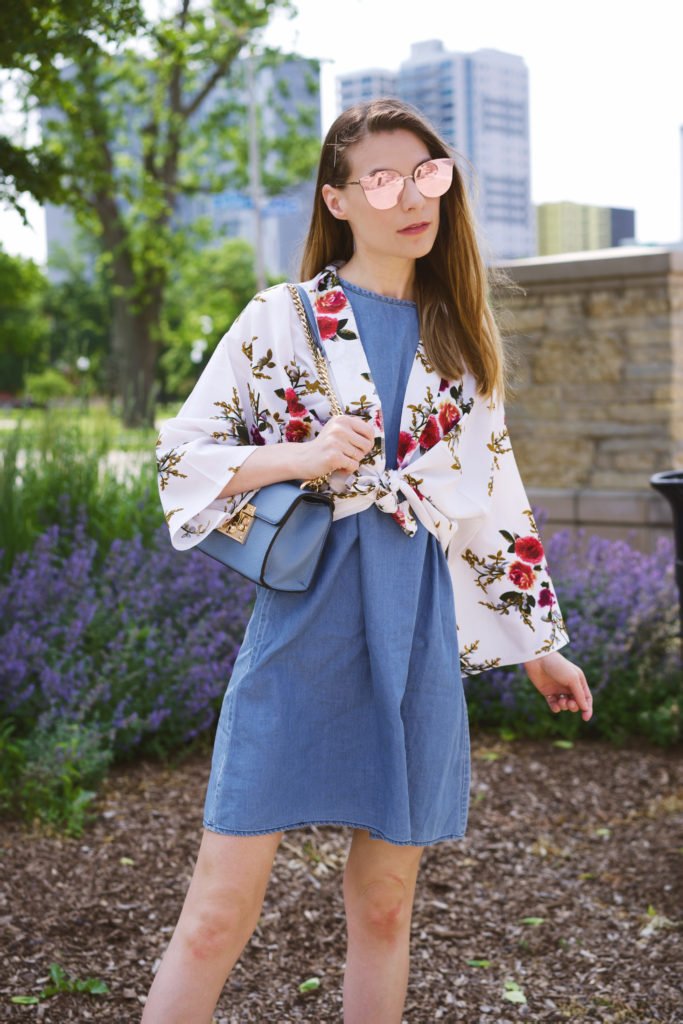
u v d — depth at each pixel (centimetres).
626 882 320
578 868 331
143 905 297
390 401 190
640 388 632
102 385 4016
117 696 409
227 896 181
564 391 657
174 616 468
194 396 193
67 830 339
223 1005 252
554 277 648
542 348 661
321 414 187
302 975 267
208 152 3034
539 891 316
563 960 276
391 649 184
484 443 206
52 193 505
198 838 340
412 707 188
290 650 183
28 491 577
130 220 2808
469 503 199
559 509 650
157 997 181
